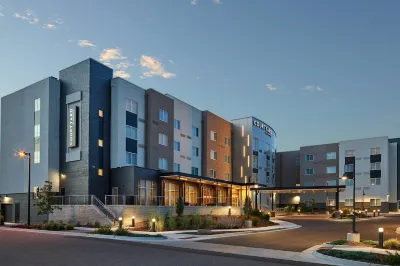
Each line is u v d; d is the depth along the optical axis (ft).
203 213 137.59
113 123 128.36
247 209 129.08
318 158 264.11
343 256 47.50
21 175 132.98
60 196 114.73
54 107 127.03
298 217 168.45
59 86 129.49
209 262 45.65
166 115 150.61
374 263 43.83
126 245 60.18
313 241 68.69
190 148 167.63
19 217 131.13
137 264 43.42
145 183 126.82
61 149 126.93
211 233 80.53
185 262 45.32
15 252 51.93
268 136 226.79
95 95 124.88
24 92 136.67
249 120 202.49
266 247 59.41
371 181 235.61
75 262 44.29
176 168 156.25
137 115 137.08
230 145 201.98
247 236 76.74
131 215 105.81
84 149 121.08
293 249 57.62
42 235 75.61
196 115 175.42
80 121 123.65
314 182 262.88
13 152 138.10
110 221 98.22
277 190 173.68
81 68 125.90
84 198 115.14
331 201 251.60
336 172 255.09
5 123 143.64
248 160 199.00
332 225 114.21
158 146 143.54
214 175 181.98
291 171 285.02
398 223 123.24
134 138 134.41
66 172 124.16
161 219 94.68
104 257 48.11
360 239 72.23
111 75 132.46
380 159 233.96
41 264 42.88
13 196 134.82
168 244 60.85
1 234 77.97
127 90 133.49
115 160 126.21
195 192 157.58
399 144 237.86
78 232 80.74
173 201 140.15
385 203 228.22
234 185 178.91
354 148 244.63
